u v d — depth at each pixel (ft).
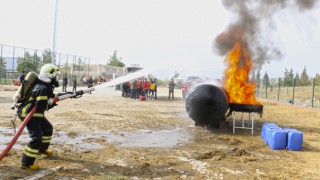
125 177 19.62
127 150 27.35
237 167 23.52
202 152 27.68
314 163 25.66
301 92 126.00
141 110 60.75
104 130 36.99
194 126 42.63
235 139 34.06
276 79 125.90
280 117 59.31
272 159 26.58
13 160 22.25
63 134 33.27
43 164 21.67
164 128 40.47
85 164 22.26
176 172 21.40
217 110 38.24
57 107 59.31
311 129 45.55
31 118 20.24
